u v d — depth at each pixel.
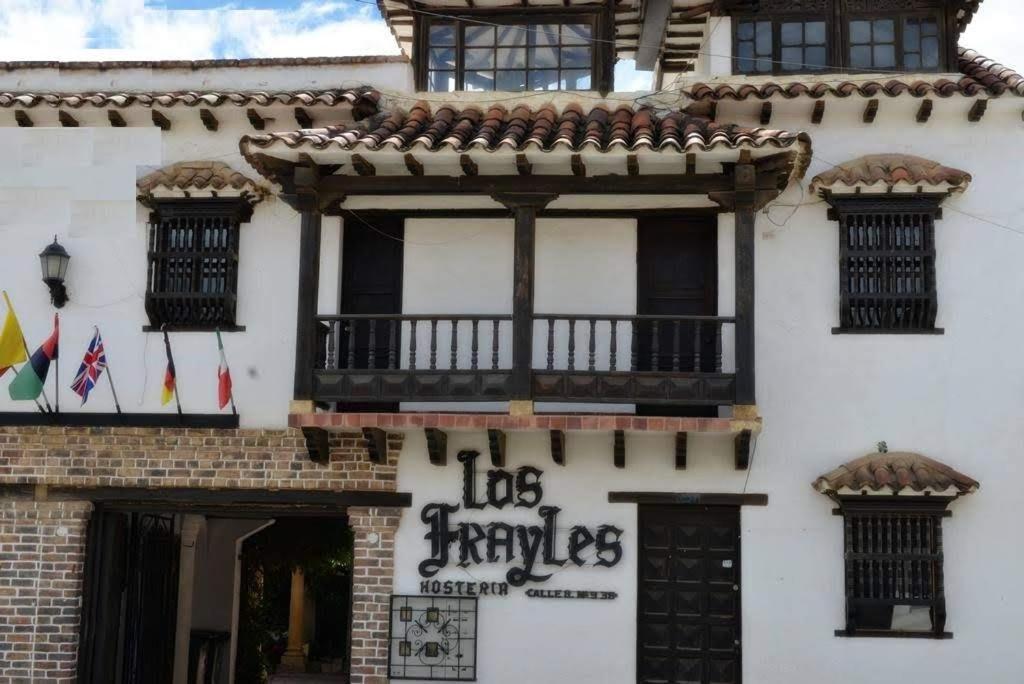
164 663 15.47
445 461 12.92
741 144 11.46
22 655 13.05
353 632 12.77
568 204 13.06
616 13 14.56
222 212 13.31
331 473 12.99
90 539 13.41
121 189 13.56
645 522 12.88
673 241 13.27
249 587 19.72
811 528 12.55
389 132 12.64
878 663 12.30
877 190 12.68
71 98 13.29
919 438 12.60
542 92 13.71
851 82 12.74
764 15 13.80
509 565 12.75
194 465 13.10
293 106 13.20
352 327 12.60
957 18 13.83
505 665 12.61
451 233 13.38
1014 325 12.70
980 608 12.29
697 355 12.09
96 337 12.84
